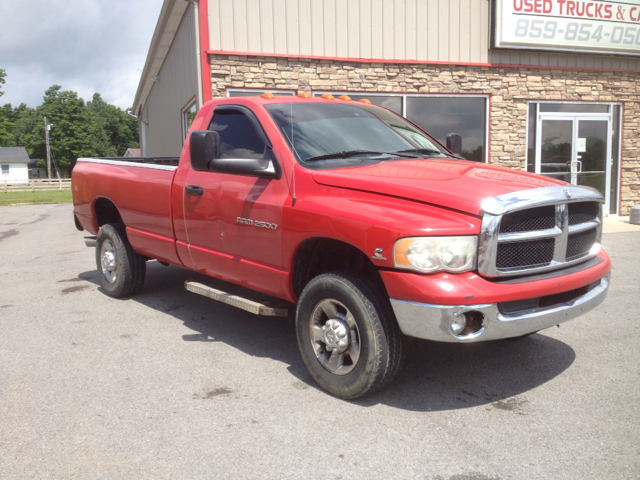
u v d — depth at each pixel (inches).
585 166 491.8
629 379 147.5
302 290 155.1
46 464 109.0
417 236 120.1
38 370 157.0
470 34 438.0
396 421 126.1
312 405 134.7
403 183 133.6
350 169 148.6
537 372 153.9
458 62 436.5
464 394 140.5
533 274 129.6
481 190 127.3
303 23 399.2
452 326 119.3
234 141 173.3
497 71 450.0
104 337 186.2
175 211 189.5
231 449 114.2
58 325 199.8
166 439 118.3
